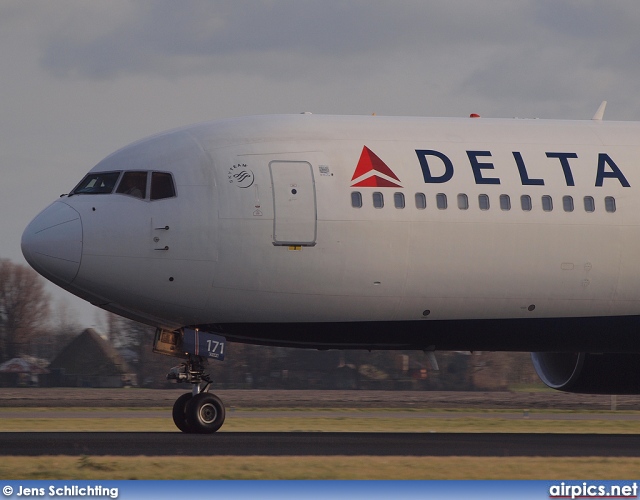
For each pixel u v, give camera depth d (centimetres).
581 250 8862
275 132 8669
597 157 9150
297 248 8331
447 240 8588
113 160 8569
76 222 8169
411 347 9088
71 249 8106
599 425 11700
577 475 6050
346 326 8669
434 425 11262
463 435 8806
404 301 8606
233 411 13775
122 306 8450
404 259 8506
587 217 8888
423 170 8681
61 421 11125
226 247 8250
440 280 8606
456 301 8700
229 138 8594
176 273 8244
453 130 9088
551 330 9062
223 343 8738
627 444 7975
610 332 9175
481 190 8738
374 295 8525
